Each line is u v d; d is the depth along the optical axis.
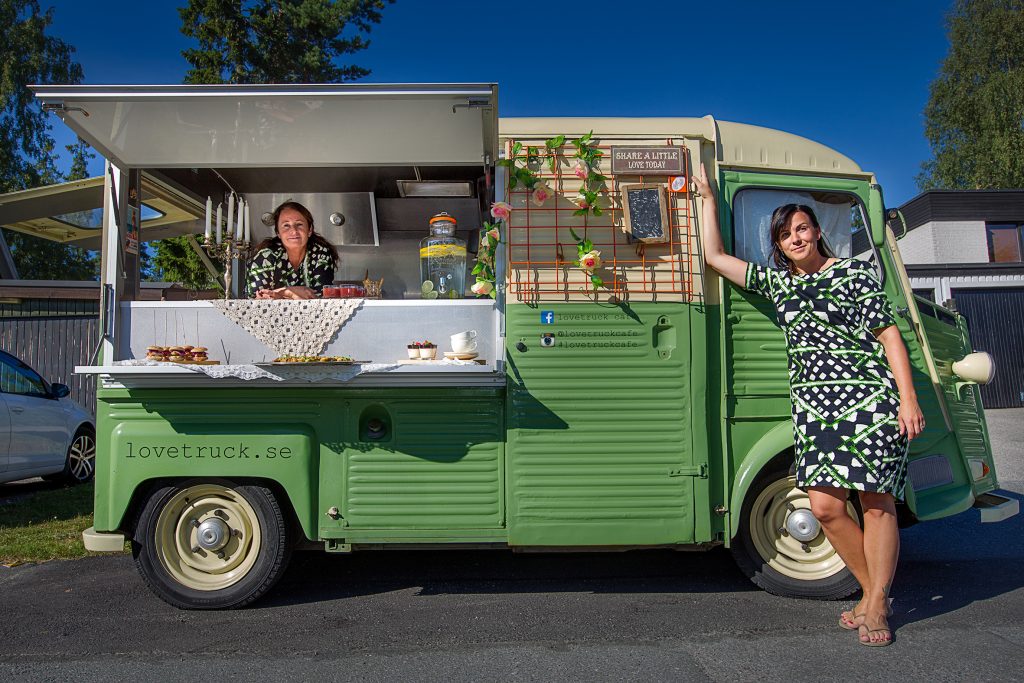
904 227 3.97
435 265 3.93
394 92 3.14
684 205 3.67
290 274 4.29
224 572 3.63
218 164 3.99
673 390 3.56
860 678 2.80
